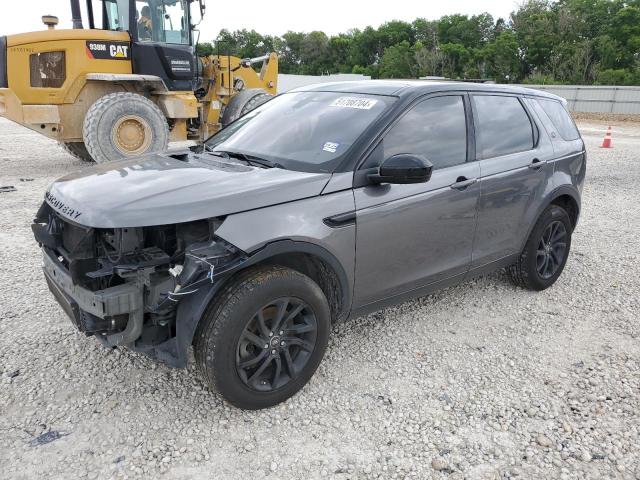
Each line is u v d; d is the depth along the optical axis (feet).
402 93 12.07
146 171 10.65
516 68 219.00
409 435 9.53
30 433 9.26
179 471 8.54
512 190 13.66
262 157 11.58
